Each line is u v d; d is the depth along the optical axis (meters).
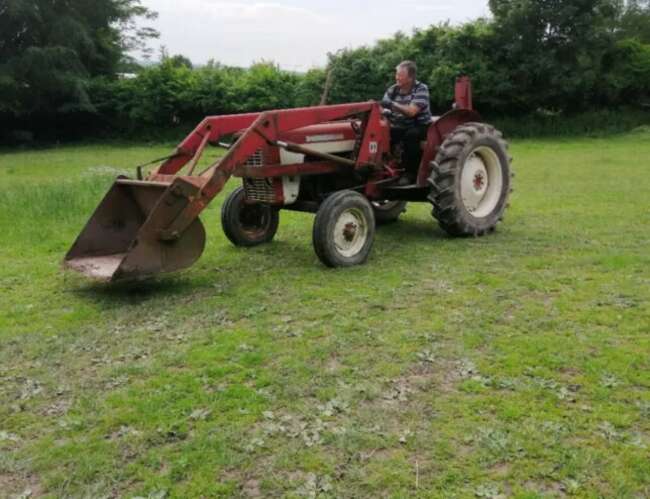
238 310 4.62
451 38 21.62
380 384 3.41
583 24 20.97
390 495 2.50
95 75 27.14
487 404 3.16
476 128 6.42
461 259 5.81
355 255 5.72
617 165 12.79
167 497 2.54
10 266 5.96
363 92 22.81
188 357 3.81
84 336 4.23
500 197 6.80
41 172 14.70
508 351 3.76
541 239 6.50
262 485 2.58
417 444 2.83
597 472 2.60
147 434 2.98
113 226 5.41
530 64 21.19
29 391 3.47
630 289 4.80
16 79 23.33
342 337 4.05
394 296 4.83
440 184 6.27
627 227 6.96
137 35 28.75
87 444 2.92
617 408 3.08
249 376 3.55
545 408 3.11
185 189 4.75
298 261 5.94
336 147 6.07
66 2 24.77
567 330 4.07
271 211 6.66
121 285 5.34
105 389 3.47
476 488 2.53
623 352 3.69
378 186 6.30
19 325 4.48
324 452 2.80
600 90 21.98
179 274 5.62
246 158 5.17
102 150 21.89
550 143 19.08
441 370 3.56
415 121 6.45
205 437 2.92
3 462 2.81
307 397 3.30
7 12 23.08
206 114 24.64
